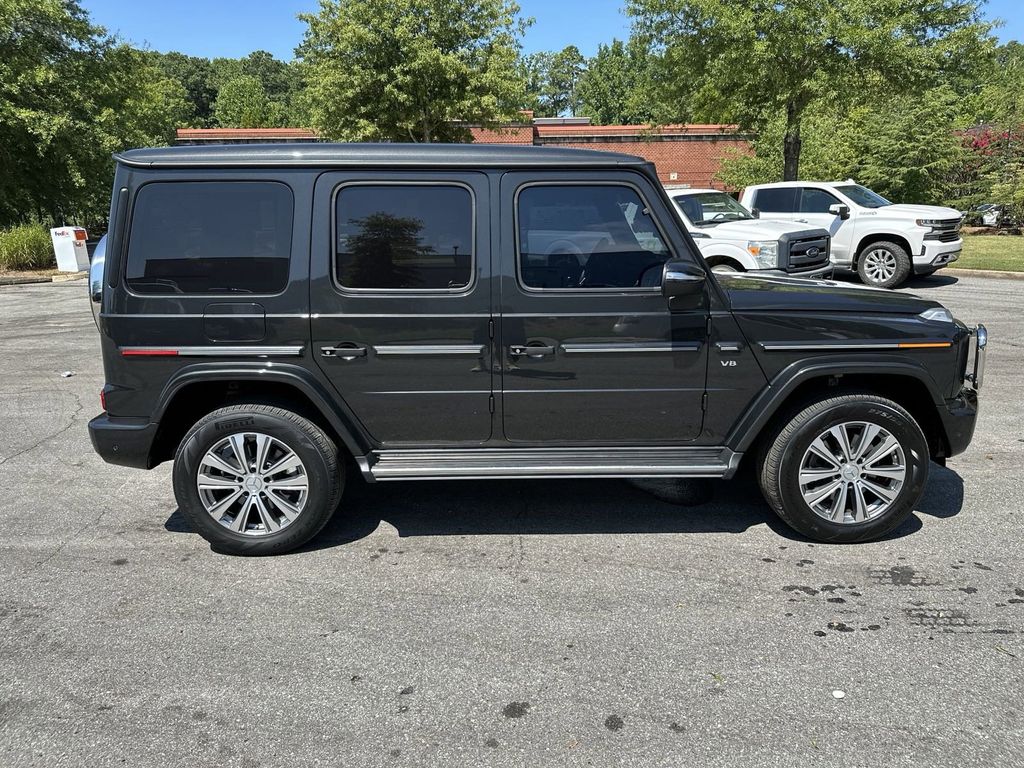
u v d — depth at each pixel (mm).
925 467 3752
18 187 20938
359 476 4926
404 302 3604
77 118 20609
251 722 2578
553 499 4527
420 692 2730
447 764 2373
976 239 19453
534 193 3594
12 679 2826
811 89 15055
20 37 19766
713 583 3494
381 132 21297
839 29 14367
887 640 3010
